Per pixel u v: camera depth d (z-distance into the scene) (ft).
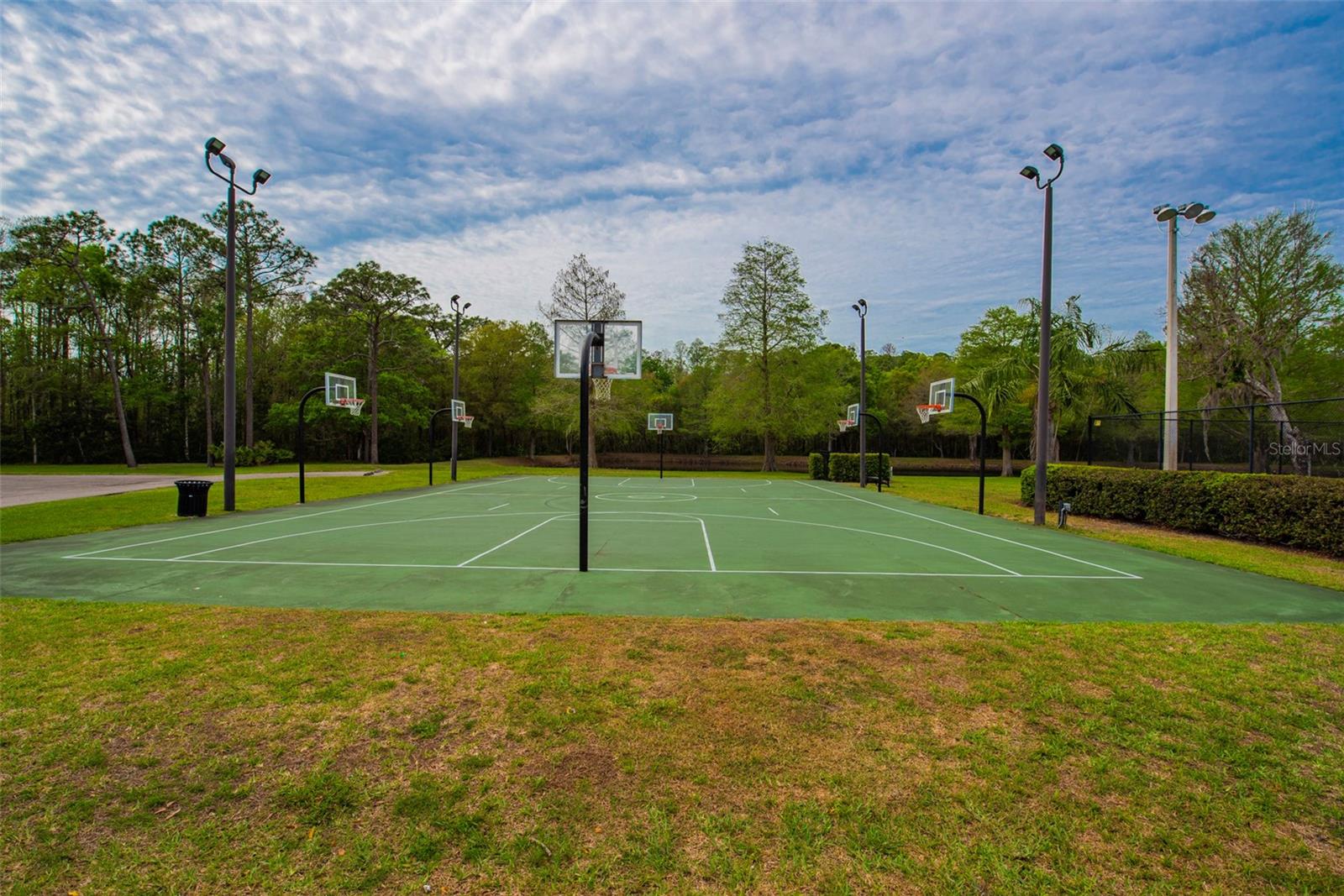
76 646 16.22
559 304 127.75
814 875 8.32
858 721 12.35
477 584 24.26
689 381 189.16
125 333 134.10
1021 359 110.11
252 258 123.85
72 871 8.34
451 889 8.06
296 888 8.08
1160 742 11.68
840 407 134.82
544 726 12.09
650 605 21.29
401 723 12.17
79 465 123.24
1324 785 10.44
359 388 143.13
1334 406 82.48
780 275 123.34
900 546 34.78
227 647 16.14
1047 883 8.21
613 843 8.89
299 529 39.93
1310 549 33.17
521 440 195.00
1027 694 13.61
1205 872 8.44
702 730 11.96
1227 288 80.38
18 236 114.01
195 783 10.22
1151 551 33.50
